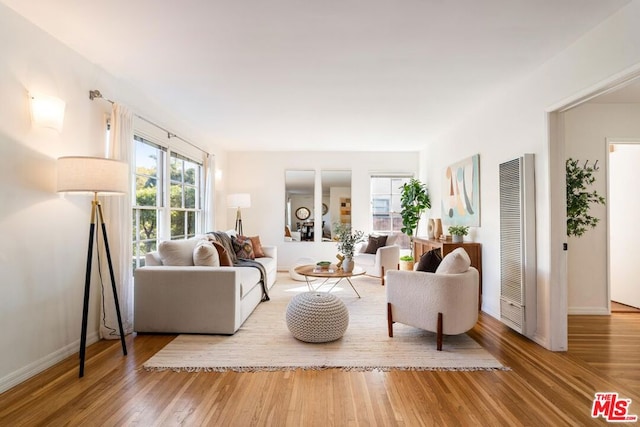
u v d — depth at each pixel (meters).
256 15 2.21
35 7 2.14
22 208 2.26
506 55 2.74
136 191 3.70
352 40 2.53
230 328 3.07
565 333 2.78
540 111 2.91
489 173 3.83
